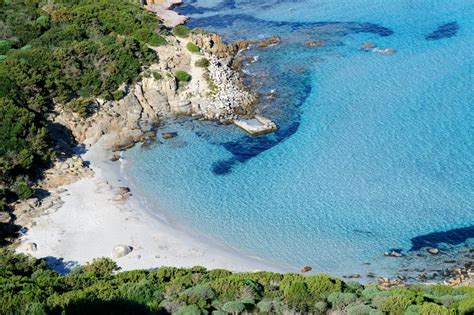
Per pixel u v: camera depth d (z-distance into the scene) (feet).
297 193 285.64
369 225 262.88
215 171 305.32
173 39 403.75
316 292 184.85
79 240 256.73
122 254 247.91
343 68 400.26
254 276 199.72
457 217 263.70
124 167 310.65
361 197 280.10
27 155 284.41
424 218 264.52
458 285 225.15
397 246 250.37
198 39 410.11
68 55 355.56
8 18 390.42
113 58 359.66
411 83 376.89
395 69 394.52
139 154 320.91
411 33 441.68
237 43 433.07
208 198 286.05
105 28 396.16
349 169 300.20
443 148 312.50
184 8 520.42
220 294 184.24
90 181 296.71
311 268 241.35
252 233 263.29
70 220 268.21
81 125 332.60
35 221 266.36
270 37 448.65
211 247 255.50
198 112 357.82
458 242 249.96
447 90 366.02
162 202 284.41
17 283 191.93
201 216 274.77
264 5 515.09
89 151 322.34
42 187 288.10
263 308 173.99
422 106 351.87
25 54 348.59
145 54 372.38
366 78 386.32
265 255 250.37
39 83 335.67
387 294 182.39
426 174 293.02
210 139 332.39
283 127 339.77
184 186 295.07
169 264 243.40
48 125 322.14
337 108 355.77
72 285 199.00
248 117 349.20
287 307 175.01
